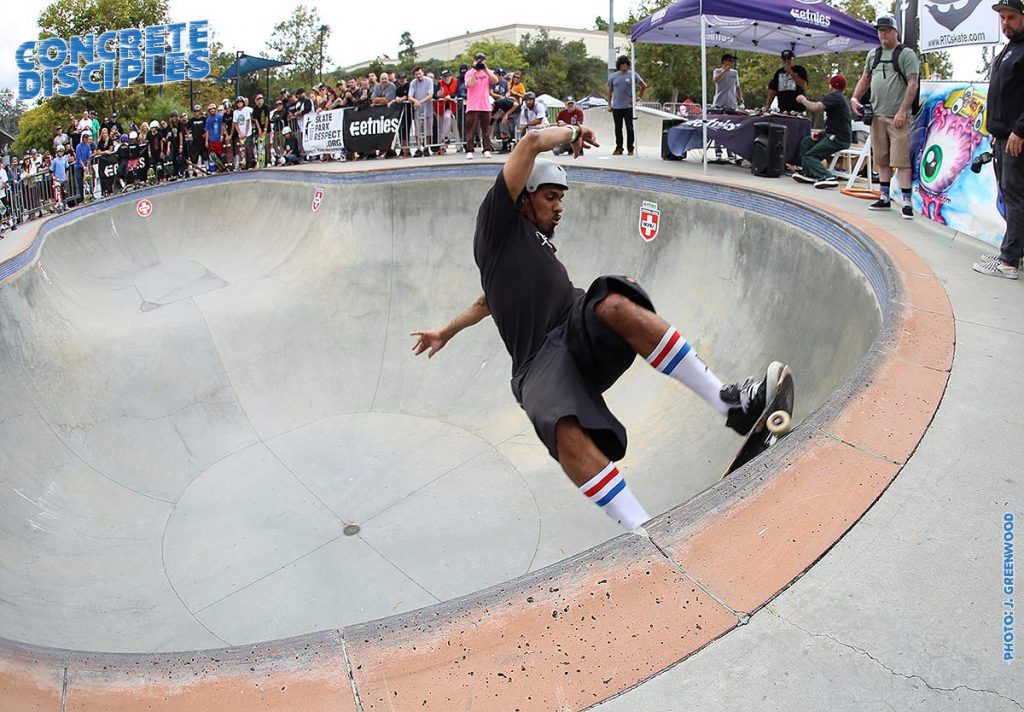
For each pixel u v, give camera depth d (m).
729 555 2.31
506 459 8.85
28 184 16.22
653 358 2.79
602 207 10.68
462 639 2.07
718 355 8.11
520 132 16.05
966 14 6.87
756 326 7.76
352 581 7.25
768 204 8.09
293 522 8.18
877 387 3.34
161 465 9.33
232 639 6.61
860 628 2.04
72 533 7.92
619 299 2.73
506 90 16.92
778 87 12.17
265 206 14.80
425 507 8.23
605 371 2.86
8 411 8.72
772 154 11.11
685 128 12.70
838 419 3.04
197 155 18.81
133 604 7.05
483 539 7.60
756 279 8.09
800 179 10.69
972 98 6.66
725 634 2.04
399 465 9.07
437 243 12.12
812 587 2.19
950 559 2.28
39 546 7.50
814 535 2.39
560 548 7.23
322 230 13.12
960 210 6.79
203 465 9.39
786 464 2.71
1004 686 1.84
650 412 8.25
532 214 3.01
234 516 8.36
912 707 1.80
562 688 1.91
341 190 12.97
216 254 14.39
